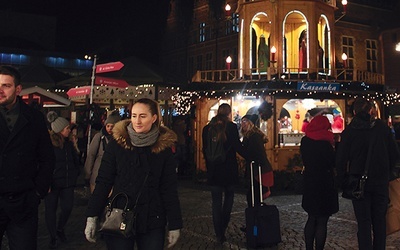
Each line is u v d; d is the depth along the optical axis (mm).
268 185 5852
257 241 5391
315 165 4703
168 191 3098
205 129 5930
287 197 9930
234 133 5660
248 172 6184
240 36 15461
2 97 3160
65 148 5727
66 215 5762
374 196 4461
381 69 22391
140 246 3014
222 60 27359
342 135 4621
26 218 3172
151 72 16625
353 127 4543
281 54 14258
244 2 15164
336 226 6801
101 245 5641
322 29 15633
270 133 12617
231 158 5723
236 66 26078
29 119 3256
